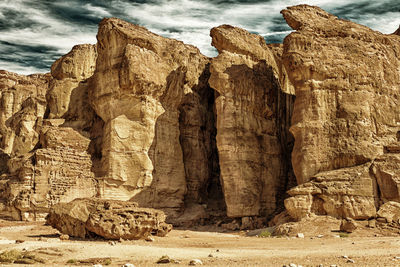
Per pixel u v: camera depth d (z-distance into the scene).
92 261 17.02
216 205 46.62
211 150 48.88
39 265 16.11
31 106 58.66
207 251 20.36
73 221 25.59
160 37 46.84
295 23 38.25
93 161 41.91
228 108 40.38
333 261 16.20
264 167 41.69
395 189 32.12
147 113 41.84
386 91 36.22
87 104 46.41
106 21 43.72
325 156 34.66
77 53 48.09
